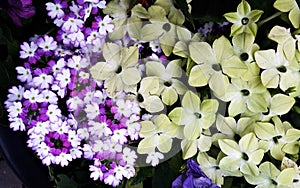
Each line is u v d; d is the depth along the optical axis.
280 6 0.41
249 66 0.40
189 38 0.41
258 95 0.41
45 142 0.41
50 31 0.42
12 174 0.60
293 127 0.44
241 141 0.41
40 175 0.44
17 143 0.43
